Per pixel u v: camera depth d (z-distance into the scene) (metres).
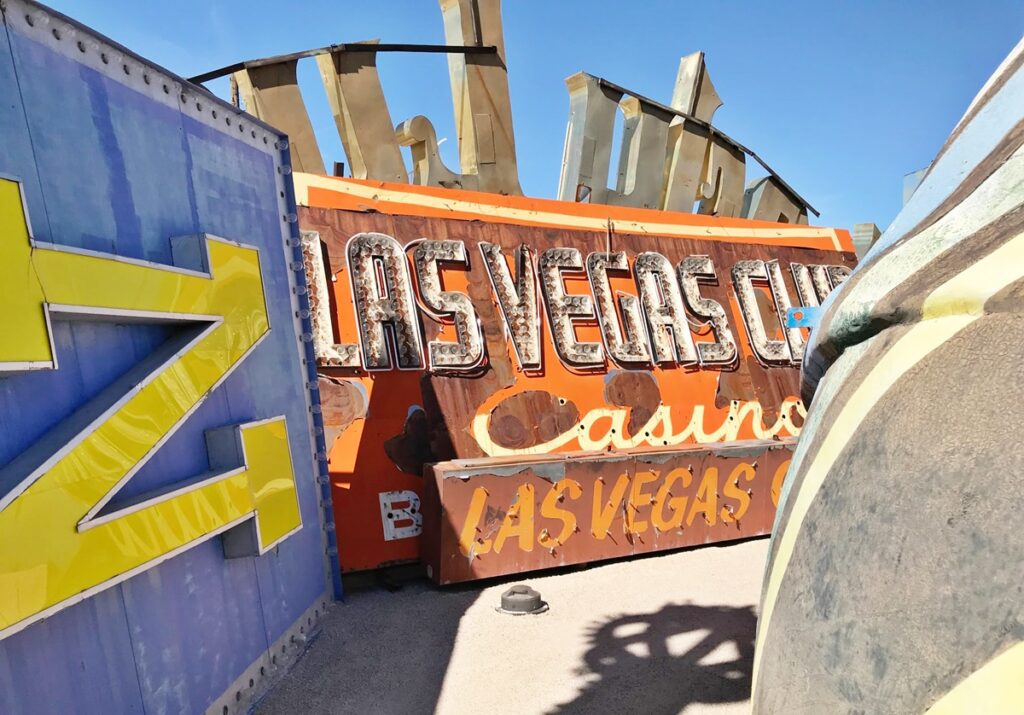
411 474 8.60
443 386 9.16
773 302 12.59
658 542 9.05
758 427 11.54
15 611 3.16
